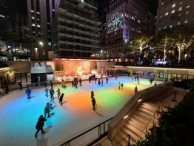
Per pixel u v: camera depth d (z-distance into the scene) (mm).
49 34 54219
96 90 18000
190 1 38719
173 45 29969
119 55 63906
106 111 10250
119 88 18828
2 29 53219
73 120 8664
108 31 74188
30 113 9953
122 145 5715
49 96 14742
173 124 3311
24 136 6871
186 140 2770
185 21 40250
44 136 6832
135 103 7965
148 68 31312
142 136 5871
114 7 71312
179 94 10711
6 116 9398
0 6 52719
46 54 52219
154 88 10234
